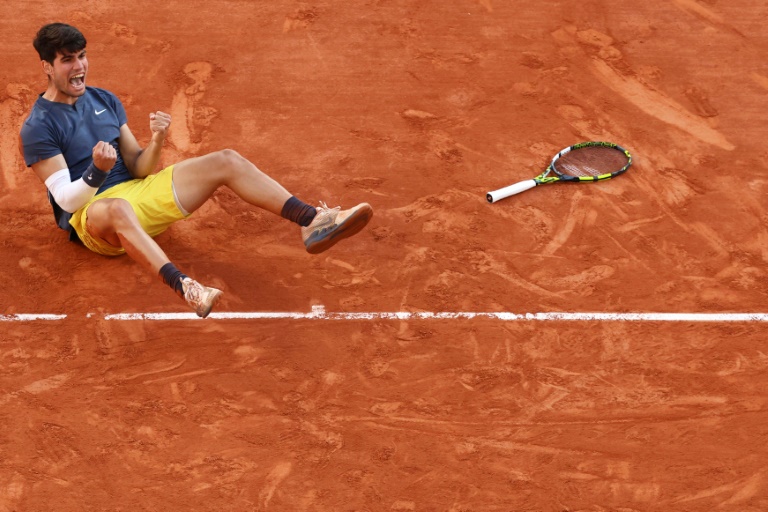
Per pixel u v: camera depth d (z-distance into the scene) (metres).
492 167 22.25
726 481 15.67
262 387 16.95
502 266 19.58
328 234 17.52
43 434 16.08
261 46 25.83
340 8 27.42
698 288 19.23
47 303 18.34
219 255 19.61
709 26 27.36
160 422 16.33
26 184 21.16
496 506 15.25
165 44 25.66
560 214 20.94
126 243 16.86
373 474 15.65
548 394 17.02
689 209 21.23
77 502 15.09
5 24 25.86
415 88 24.67
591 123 23.80
